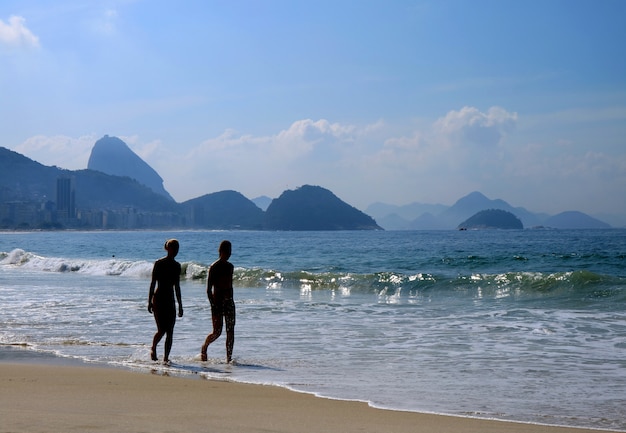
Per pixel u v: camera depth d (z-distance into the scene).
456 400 7.10
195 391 7.30
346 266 36.53
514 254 48.19
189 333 12.94
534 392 7.58
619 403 7.00
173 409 6.15
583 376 8.59
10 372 8.47
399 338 12.29
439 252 53.66
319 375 8.63
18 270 39.03
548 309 16.86
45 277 31.92
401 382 8.17
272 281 26.23
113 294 21.73
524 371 8.98
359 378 8.40
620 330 13.01
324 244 84.50
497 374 8.73
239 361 9.78
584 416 6.40
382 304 18.84
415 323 14.55
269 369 9.11
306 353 10.58
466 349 10.94
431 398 7.20
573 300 18.44
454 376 8.58
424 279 22.77
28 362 9.51
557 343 11.56
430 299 20.25
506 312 16.36
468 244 75.69
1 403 6.25
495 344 11.50
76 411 5.84
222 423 5.50
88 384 7.57
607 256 36.56
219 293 9.84
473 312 16.55
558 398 7.25
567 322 14.31
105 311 16.55
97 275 34.00
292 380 8.27
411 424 5.79
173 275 9.95
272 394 7.25
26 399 6.51
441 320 15.03
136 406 6.24
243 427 5.36
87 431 4.91
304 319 15.41
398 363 9.64
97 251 69.81
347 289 23.83
